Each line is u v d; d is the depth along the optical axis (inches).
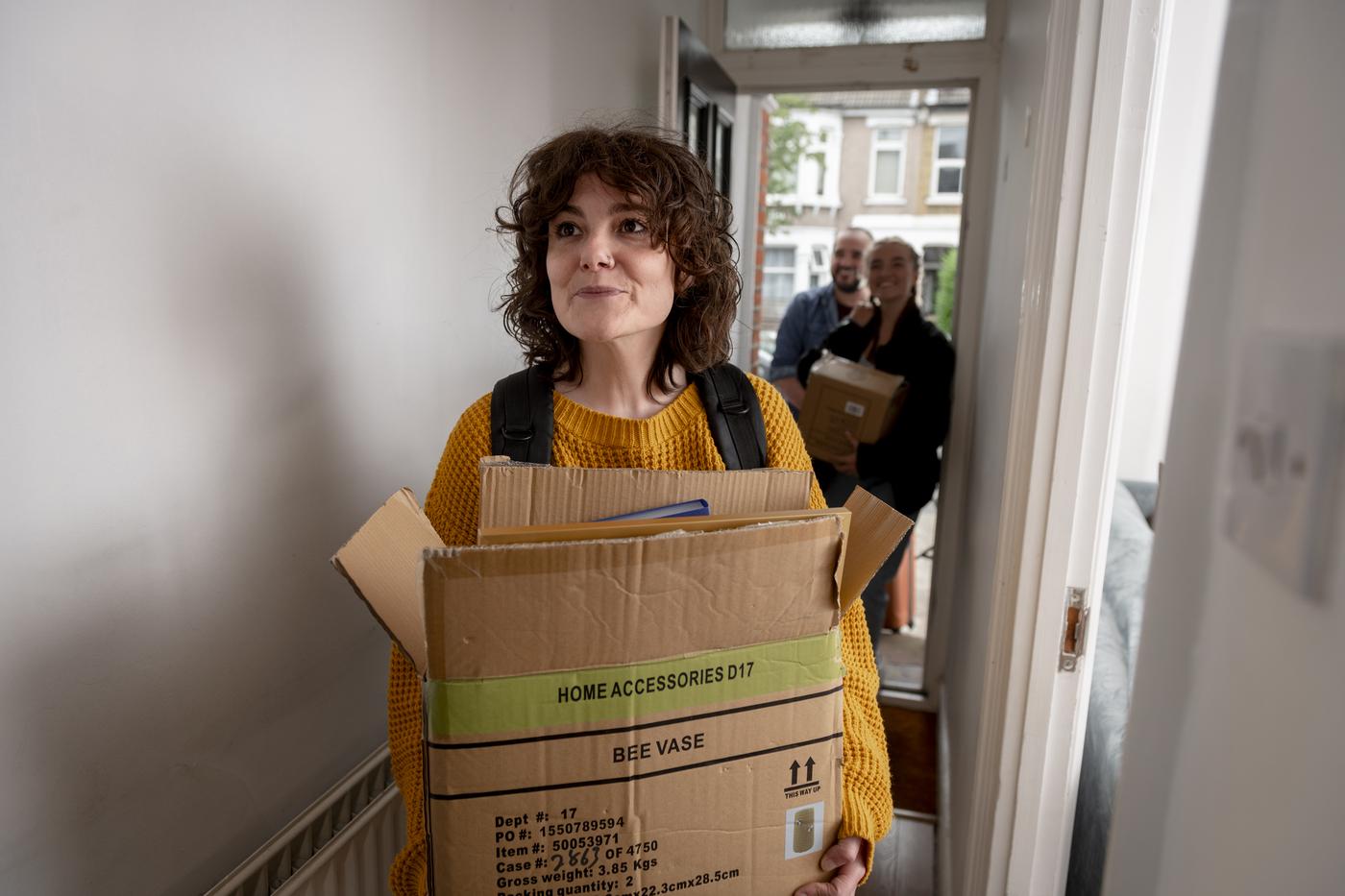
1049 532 48.1
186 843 39.5
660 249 36.1
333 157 45.0
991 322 88.0
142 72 33.9
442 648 24.9
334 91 44.7
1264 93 18.0
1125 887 24.9
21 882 32.1
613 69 83.0
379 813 47.9
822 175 504.1
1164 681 22.5
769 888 29.4
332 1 44.0
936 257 509.7
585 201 35.6
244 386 40.7
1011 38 88.9
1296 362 15.5
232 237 39.0
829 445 105.3
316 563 47.0
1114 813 26.6
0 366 29.8
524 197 38.9
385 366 51.1
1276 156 17.1
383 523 27.4
